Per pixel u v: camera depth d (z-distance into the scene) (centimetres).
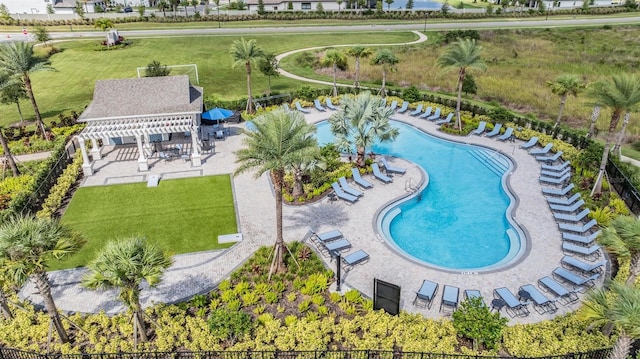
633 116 4525
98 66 6650
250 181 3281
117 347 1856
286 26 9688
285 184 3170
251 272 2306
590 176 3256
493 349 1803
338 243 2459
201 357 1802
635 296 1502
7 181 3259
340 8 11294
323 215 2830
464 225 2800
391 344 1847
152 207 2934
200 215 2844
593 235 2541
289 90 5475
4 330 1933
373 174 3344
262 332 1903
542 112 4747
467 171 3516
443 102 4891
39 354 1716
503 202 3070
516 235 2642
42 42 7869
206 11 10769
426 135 4194
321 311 2017
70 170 3331
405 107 4756
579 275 2278
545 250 2455
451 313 2038
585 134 4125
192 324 1952
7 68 3706
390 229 2750
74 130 4200
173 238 2608
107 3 12619
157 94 3684
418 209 2981
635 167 3478
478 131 4128
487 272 2291
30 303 2120
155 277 1698
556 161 3572
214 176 3353
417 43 8144
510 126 4172
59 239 1725
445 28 9569
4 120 4612
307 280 2222
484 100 5159
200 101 3819
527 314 2023
